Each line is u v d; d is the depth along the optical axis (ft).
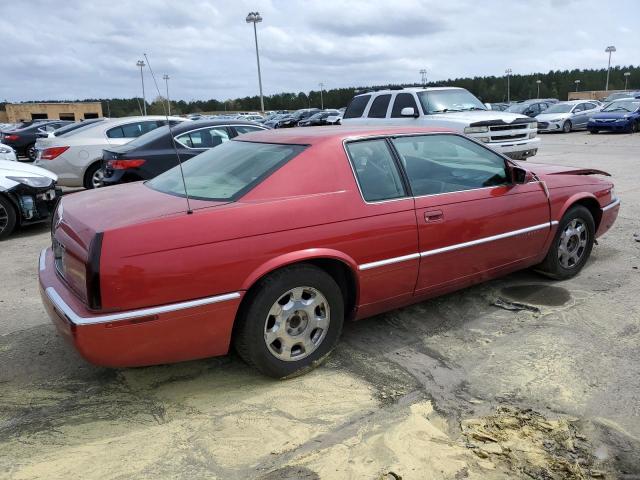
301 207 10.87
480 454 8.80
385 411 10.11
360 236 11.46
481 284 16.44
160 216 9.86
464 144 14.12
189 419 9.99
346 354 12.40
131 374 11.67
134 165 26.05
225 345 10.41
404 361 12.03
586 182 16.75
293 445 9.16
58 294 10.17
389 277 12.15
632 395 10.39
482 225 13.58
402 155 12.79
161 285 9.46
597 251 19.62
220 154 13.43
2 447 9.18
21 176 25.00
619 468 8.48
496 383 10.98
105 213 10.61
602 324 13.48
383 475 8.36
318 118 121.39
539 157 49.52
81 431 9.65
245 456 8.91
